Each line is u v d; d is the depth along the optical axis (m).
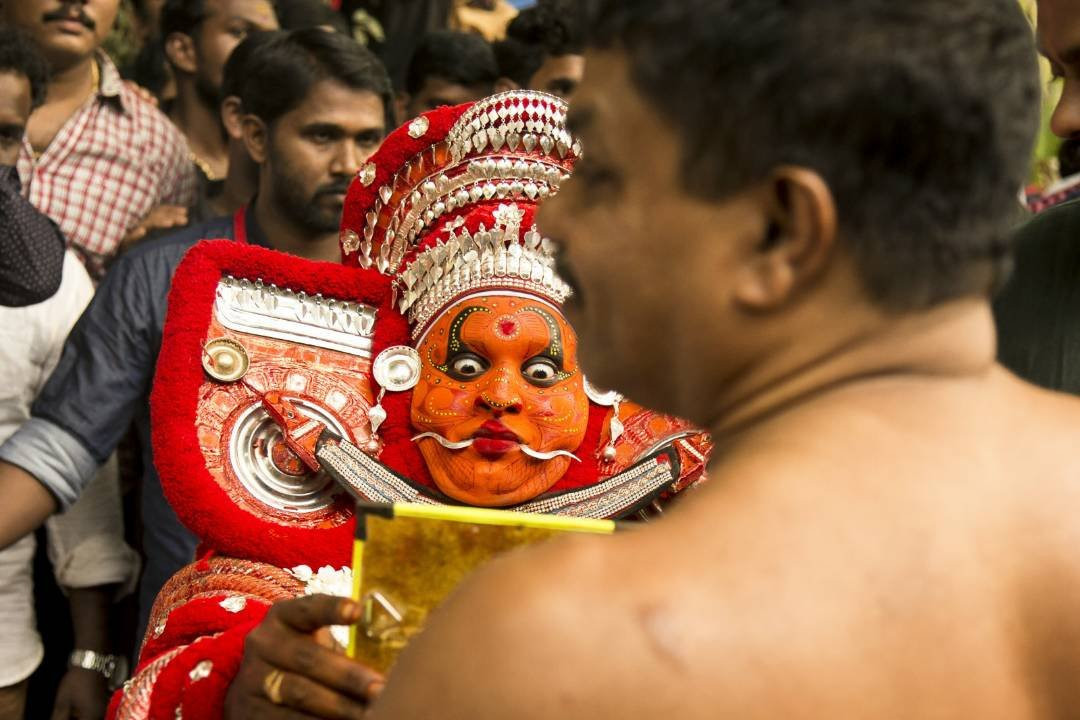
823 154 0.51
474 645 0.49
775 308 0.54
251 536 1.14
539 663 0.48
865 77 0.51
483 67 2.81
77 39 2.50
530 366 1.18
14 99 2.13
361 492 1.15
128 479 2.22
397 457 1.19
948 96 0.51
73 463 1.84
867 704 0.48
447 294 1.20
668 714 0.47
